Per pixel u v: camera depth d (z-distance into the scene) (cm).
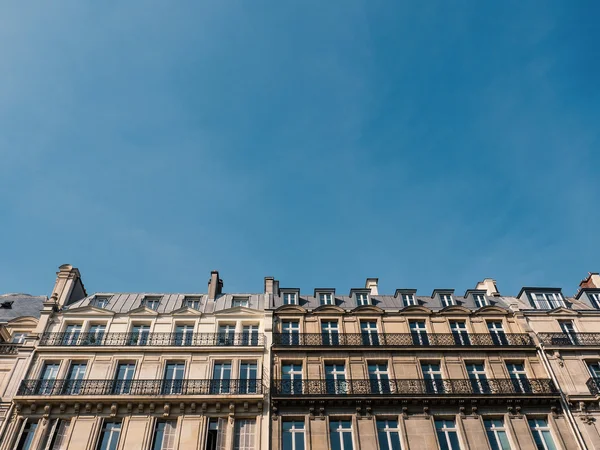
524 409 2903
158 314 3303
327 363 3095
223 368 3064
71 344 3092
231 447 2678
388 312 3378
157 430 2756
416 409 2867
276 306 3459
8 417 2720
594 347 3191
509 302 3638
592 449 2725
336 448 2723
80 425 2725
